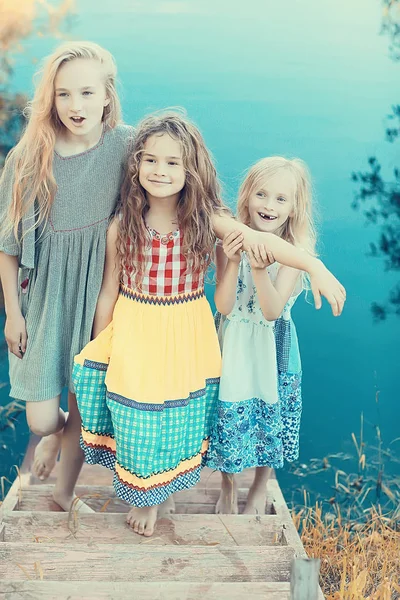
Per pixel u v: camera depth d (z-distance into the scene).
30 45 3.82
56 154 2.38
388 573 3.07
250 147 3.98
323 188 4.02
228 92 3.95
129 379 2.36
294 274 2.54
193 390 2.47
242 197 2.71
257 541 2.54
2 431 3.92
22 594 2.08
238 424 2.58
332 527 3.46
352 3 3.93
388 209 4.04
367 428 4.04
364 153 4.01
